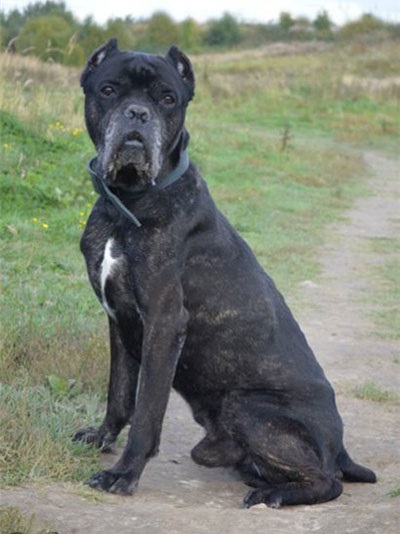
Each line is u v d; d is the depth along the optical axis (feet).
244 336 17.24
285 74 131.23
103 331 25.72
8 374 21.76
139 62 16.37
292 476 16.53
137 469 16.38
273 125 100.48
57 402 20.45
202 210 17.06
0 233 37.37
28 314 26.16
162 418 16.57
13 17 172.55
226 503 16.58
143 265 16.39
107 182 16.35
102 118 16.56
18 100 56.54
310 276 39.99
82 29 145.28
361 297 37.06
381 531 14.26
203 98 107.45
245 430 16.89
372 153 89.45
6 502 14.99
